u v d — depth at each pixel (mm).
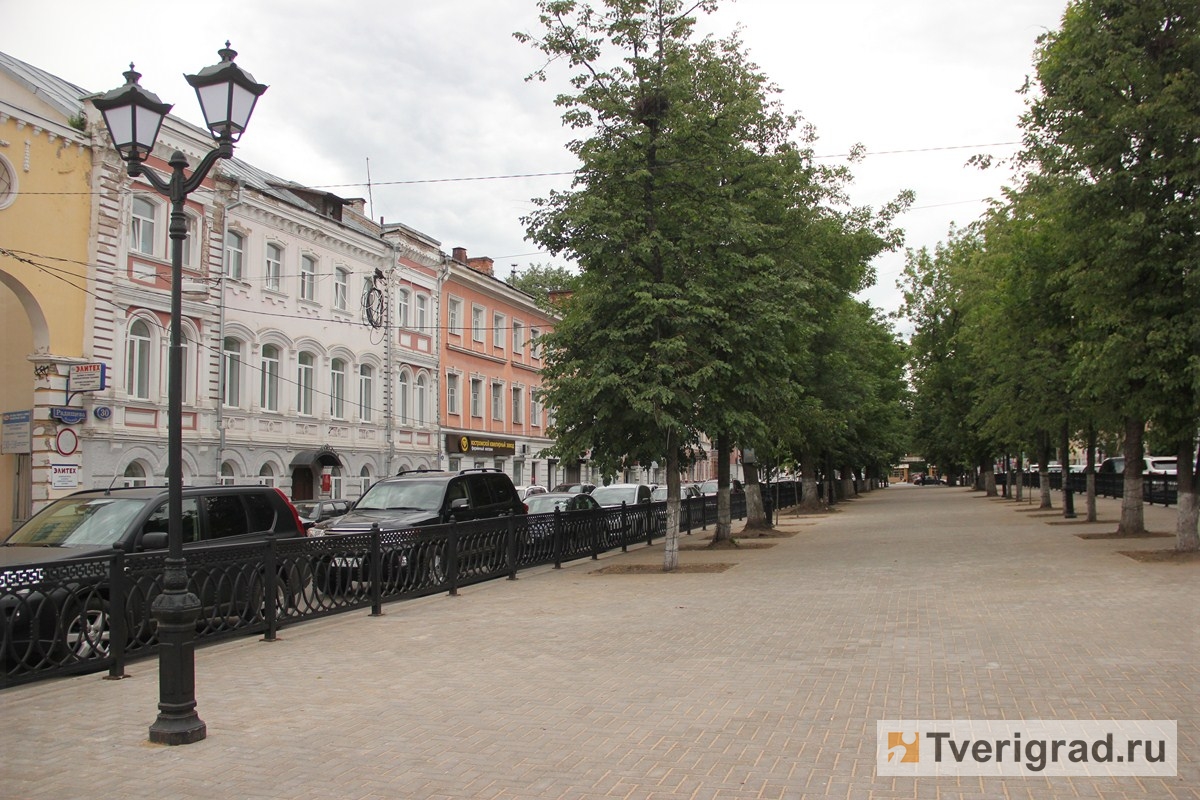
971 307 28641
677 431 15055
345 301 32625
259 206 28062
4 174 20891
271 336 28656
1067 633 8711
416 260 37281
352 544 10961
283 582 9922
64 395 21891
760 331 15688
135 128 6508
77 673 7859
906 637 8797
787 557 17672
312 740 5875
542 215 15852
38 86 22578
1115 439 24141
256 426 27797
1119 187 14953
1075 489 47219
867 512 36656
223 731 6125
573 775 5086
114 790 5004
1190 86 14258
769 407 17625
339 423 31828
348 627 10273
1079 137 15484
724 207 15555
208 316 25984
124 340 23500
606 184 15797
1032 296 20906
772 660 7957
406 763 5371
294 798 4836
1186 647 7902
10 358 22703
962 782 4855
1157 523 23844
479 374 42469
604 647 8789
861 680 7113
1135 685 6672
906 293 42219
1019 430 26656
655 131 15773
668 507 15812
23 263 21109
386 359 34625
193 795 4910
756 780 4930
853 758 5266
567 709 6500
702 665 7840
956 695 6570
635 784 4914
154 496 9906
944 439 48688
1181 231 14516
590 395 14672
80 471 22109
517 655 8516
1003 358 23922
